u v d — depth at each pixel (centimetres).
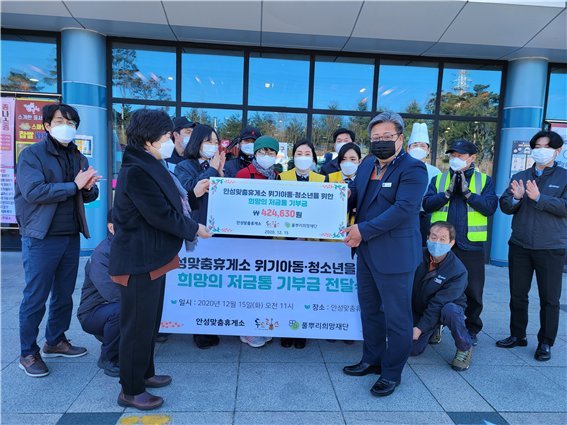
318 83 602
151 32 534
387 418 216
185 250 281
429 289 283
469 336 271
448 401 235
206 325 286
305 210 256
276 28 514
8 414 209
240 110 599
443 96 613
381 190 239
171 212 200
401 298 235
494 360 292
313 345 308
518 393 246
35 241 244
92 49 529
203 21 500
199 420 209
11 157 558
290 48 586
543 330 293
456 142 307
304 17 491
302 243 282
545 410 229
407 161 234
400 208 223
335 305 285
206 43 575
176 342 306
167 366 267
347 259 282
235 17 492
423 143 354
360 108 611
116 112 577
